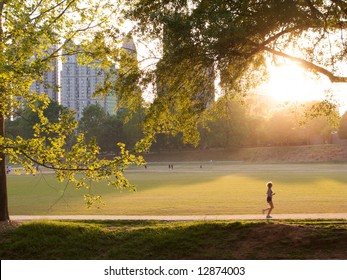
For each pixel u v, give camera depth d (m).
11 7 21.88
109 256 18.97
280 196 46.34
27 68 19.05
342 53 22.05
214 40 19.02
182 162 188.62
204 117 26.84
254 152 181.12
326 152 160.25
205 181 73.44
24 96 21.12
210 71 21.16
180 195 49.31
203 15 18.98
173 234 20.09
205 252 18.64
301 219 26.50
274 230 19.67
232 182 70.00
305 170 107.00
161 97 21.56
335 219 26.19
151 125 22.42
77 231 21.00
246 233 19.80
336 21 19.53
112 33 23.27
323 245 18.22
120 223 25.50
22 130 119.06
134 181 76.00
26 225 21.88
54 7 23.00
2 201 24.62
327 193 48.62
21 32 19.67
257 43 21.31
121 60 23.39
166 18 19.62
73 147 20.47
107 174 20.06
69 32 23.73
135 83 21.52
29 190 61.72
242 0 19.00
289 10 18.38
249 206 38.06
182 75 21.06
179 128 24.53
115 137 198.50
